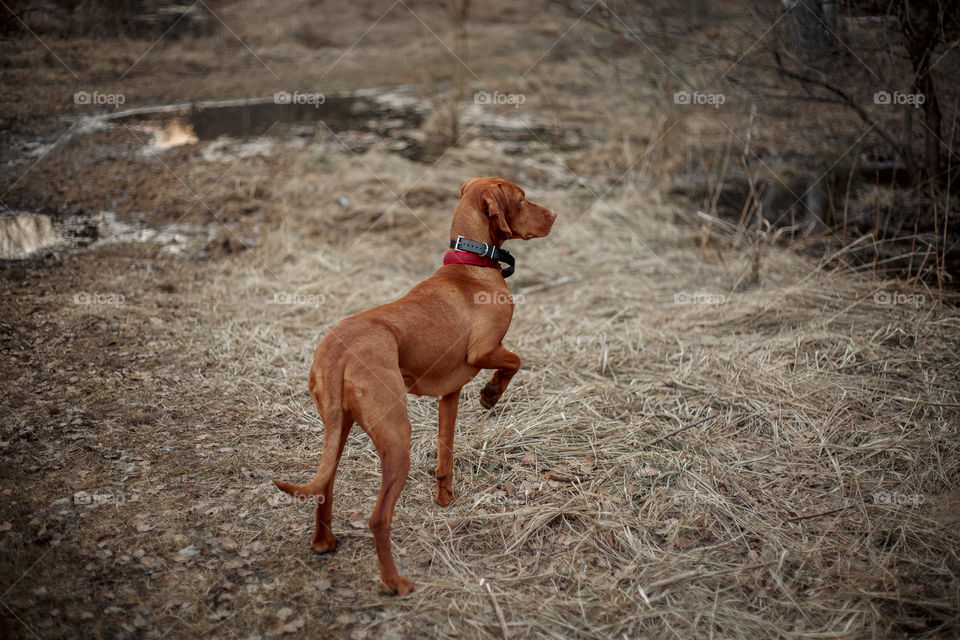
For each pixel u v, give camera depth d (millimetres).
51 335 5031
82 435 3980
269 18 16984
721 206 8055
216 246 6785
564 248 7191
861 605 2920
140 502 3482
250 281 6109
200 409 4328
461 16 11461
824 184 8211
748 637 2797
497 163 9352
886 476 3727
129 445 3926
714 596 3002
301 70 14188
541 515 3471
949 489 3582
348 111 11891
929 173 7012
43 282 5848
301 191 8156
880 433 4043
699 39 8836
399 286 6227
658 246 7129
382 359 2887
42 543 3180
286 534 3332
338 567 3139
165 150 9297
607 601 2979
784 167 8758
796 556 3199
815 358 4797
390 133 10633
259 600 2939
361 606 2924
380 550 2904
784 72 6969
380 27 17328
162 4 15438
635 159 9414
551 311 5887
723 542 3326
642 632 2836
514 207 3600
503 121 11453
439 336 3170
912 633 2781
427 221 7629
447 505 3582
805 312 5449
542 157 9703
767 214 7723
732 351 5012
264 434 4129
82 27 13125
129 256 6473
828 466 3836
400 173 8812
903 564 3133
